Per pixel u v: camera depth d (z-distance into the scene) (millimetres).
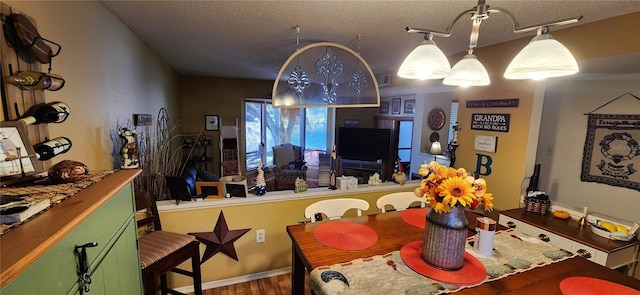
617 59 2035
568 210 2338
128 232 1331
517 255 1435
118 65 2191
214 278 2373
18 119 1044
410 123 6195
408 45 2951
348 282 1187
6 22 1003
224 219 2338
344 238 1609
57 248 725
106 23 1958
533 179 2562
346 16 2084
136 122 2611
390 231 1728
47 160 1199
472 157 3139
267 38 2768
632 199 3010
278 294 2303
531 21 2104
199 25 2361
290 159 6840
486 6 1188
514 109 2664
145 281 1601
